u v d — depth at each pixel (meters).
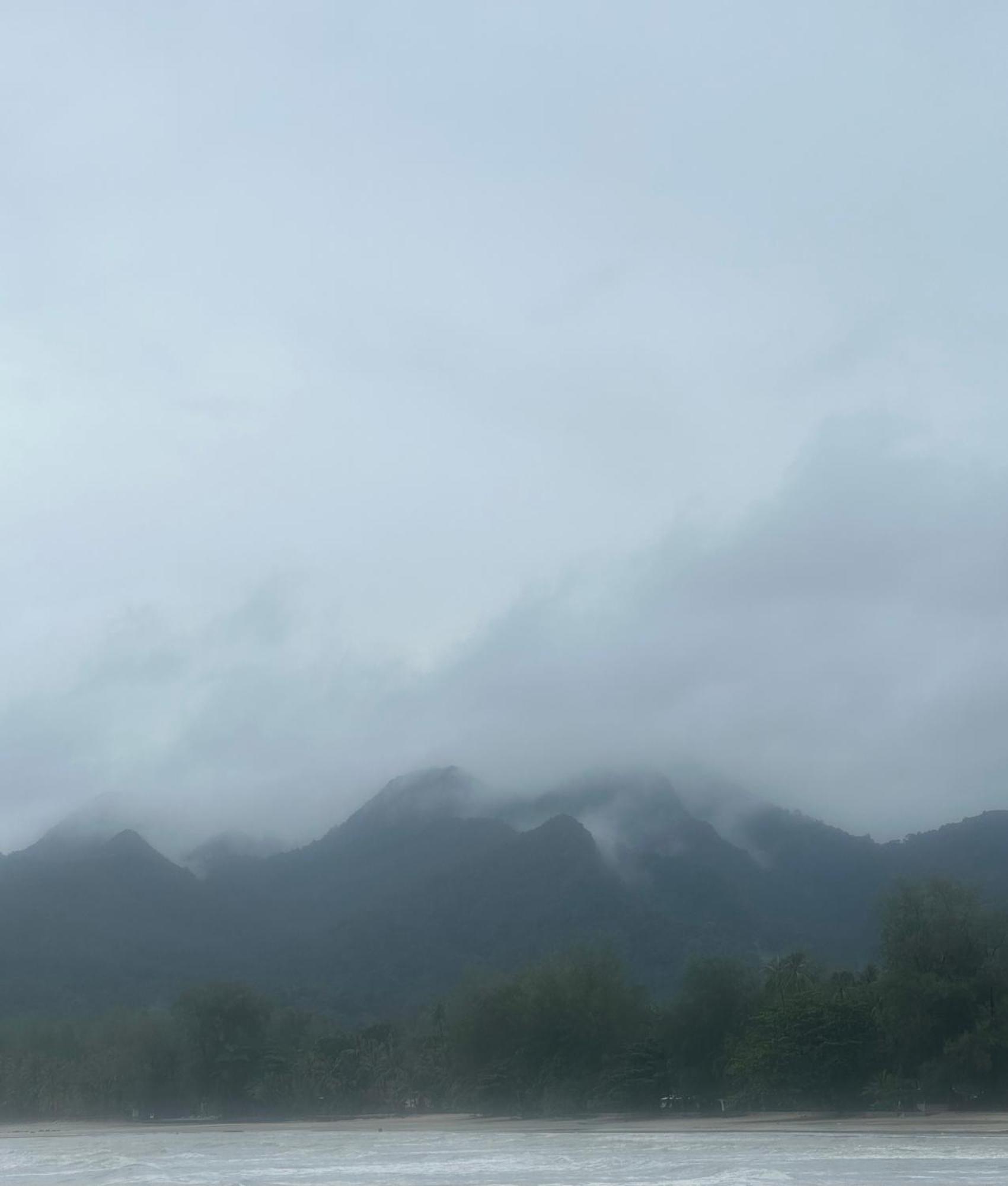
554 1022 145.88
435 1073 178.00
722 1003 133.25
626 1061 138.00
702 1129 109.31
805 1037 115.88
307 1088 176.88
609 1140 102.75
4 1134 162.75
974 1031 105.44
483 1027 153.62
